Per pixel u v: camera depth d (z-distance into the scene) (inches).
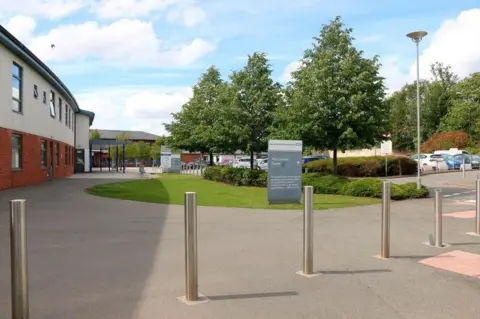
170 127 1412.4
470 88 2367.1
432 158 1657.2
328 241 327.3
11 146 768.9
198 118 1298.0
